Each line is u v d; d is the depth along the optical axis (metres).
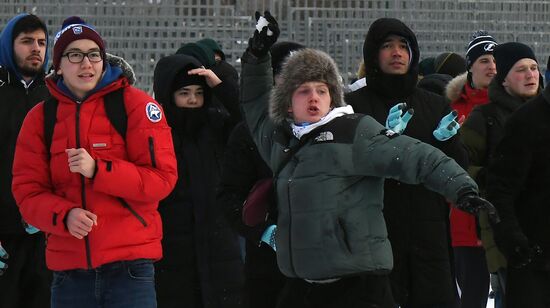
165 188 10.98
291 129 9.89
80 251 10.75
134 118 11.07
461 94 18.42
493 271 13.45
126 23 50.03
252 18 50.41
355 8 50.91
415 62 13.01
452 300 12.31
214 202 13.88
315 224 9.51
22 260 14.41
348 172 9.47
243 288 13.04
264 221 10.21
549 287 12.86
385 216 12.17
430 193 12.30
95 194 10.80
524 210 12.91
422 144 9.20
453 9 52.44
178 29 50.03
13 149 14.47
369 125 9.52
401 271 12.16
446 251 12.36
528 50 15.08
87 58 10.99
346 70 49.94
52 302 11.09
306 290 9.83
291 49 13.38
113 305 10.82
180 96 14.27
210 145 14.17
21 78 14.83
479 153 15.05
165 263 13.64
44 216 10.73
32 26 14.83
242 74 10.74
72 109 11.04
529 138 12.70
